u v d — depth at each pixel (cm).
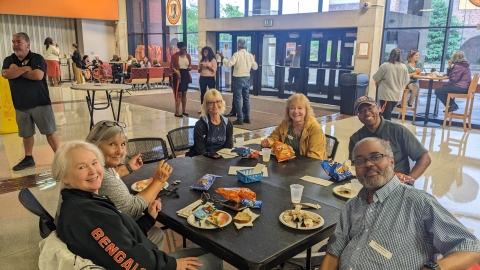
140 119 742
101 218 137
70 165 145
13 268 243
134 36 1516
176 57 741
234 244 153
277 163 267
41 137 589
